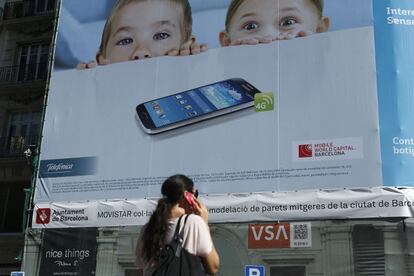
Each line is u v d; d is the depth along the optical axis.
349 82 9.77
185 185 3.47
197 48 11.04
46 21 21.25
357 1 10.13
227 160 10.12
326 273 9.02
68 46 12.07
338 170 9.39
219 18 11.05
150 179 10.55
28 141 20.09
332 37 10.10
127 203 10.45
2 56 21.52
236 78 10.56
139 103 11.12
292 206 9.43
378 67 9.70
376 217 8.95
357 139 9.43
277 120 10.01
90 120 11.36
